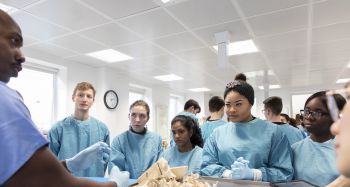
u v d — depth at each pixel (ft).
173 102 24.48
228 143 4.08
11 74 1.76
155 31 8.99
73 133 6.43
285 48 11.09
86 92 6.53
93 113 14.28
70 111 12.64
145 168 5.67
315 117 3.52
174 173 2.97
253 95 4.09
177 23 8.32
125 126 15.76
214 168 3.85
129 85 16.83
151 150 5.92
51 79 12.88
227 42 9.02
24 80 11.70
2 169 1.44
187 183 2.74
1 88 1.60
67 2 6.95
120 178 2.61
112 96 14.82
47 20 8.06
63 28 8.71
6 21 1.71
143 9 7.35
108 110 14.57
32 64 11.81
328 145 3.57
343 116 0.88
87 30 8.89
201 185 2.74
